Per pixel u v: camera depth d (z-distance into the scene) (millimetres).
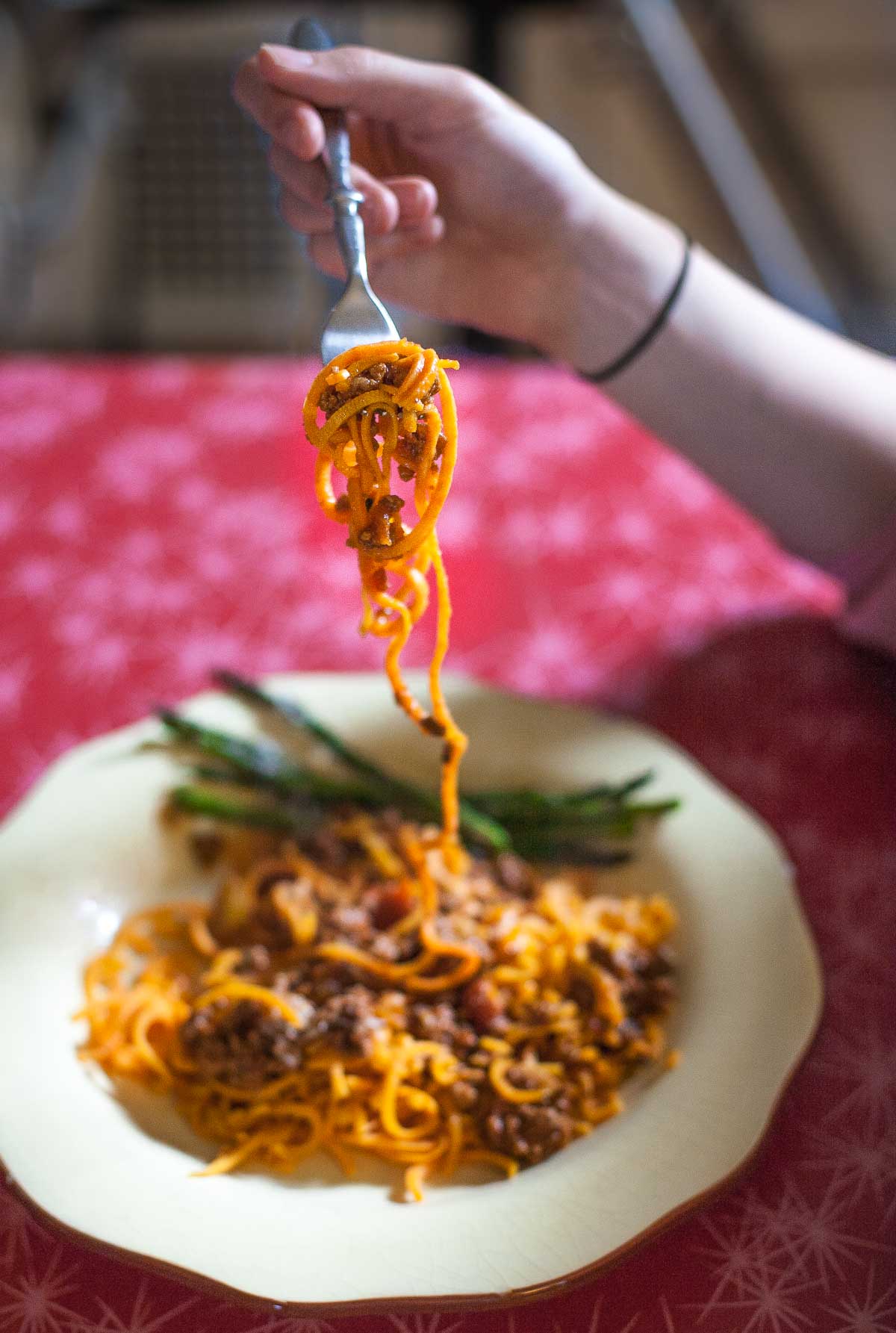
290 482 895
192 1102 564
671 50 1728
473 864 637
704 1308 495
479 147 653
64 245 2195
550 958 588
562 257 689
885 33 2098
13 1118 519
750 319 701
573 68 2146
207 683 755
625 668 768
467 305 720
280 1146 542
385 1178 540
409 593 548
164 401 959
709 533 860
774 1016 550
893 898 642
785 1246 513
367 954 594
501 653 775
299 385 980
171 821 649
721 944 589
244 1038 565
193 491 884
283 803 666
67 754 676
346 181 584
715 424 705
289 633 788
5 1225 519
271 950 604
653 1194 496
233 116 1497
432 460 513
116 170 1959
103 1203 494
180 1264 477
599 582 824
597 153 2199
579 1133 541
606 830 643
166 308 1991
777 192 2162
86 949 603
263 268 1586
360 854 646
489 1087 556
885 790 695
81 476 892
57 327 2068
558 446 923
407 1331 491
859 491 706
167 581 819
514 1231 489
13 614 793
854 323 1969
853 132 2166
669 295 688
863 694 750
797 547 742
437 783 676
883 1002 598
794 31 2125
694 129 1721
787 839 669
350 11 1612
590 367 714
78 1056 560
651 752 671
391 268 700
